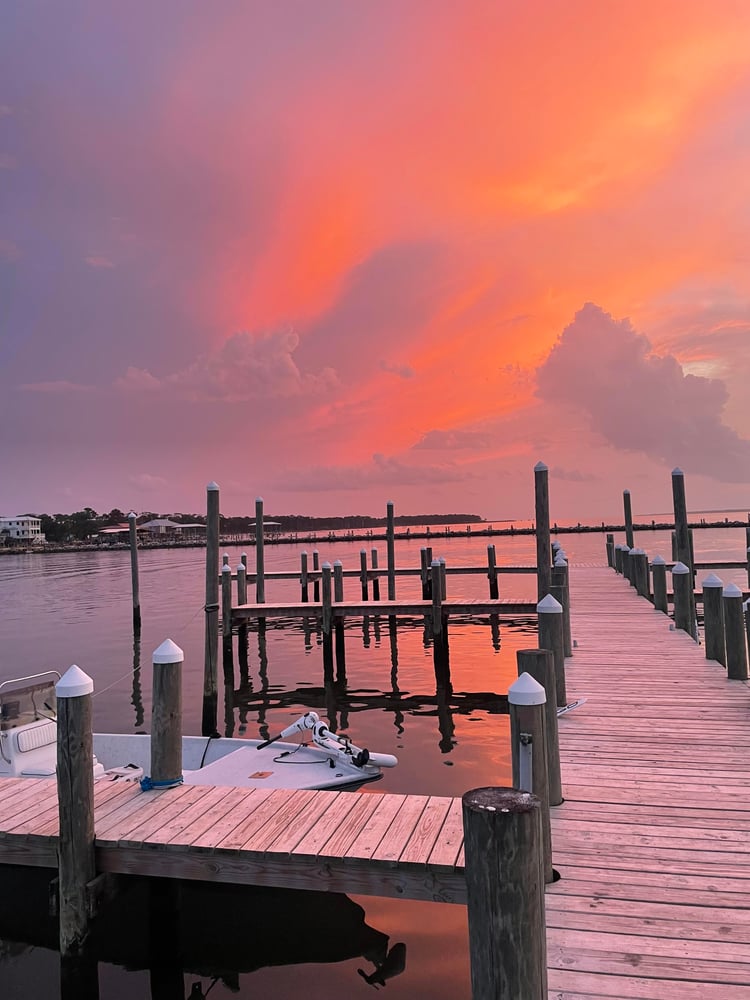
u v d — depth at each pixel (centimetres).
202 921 574
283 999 475
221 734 1123
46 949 558
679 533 1571
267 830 509
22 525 12525
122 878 538
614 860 464
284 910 576
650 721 765
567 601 1124
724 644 1048
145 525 12781
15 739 745
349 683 1466
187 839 499
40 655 1833
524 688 433
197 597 3288
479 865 273
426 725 1123
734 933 380
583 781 600
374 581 2831
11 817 565
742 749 673
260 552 2145
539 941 273
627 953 366
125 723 1191
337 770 788
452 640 1941
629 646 1164
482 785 827
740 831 502
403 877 450
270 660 1742
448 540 9419
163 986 499
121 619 2534
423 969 493
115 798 587
